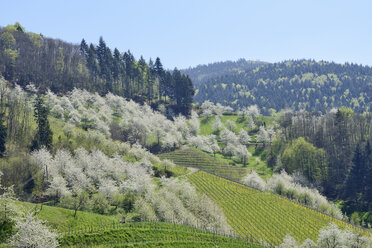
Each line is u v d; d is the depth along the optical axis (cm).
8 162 9156
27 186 8519
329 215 10312
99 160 10562
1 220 5166
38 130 11375
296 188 12738
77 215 6550
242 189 12156
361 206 12481
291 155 16138
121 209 8225
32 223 4825
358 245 7631
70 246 5259
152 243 5841
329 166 15138
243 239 7706
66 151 10362
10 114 12344
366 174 13700
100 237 5703
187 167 15225
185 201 9588
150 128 18875
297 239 8456
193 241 6438
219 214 8944
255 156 19600
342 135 17262
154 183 11050
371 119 18412
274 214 9956
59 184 8281
